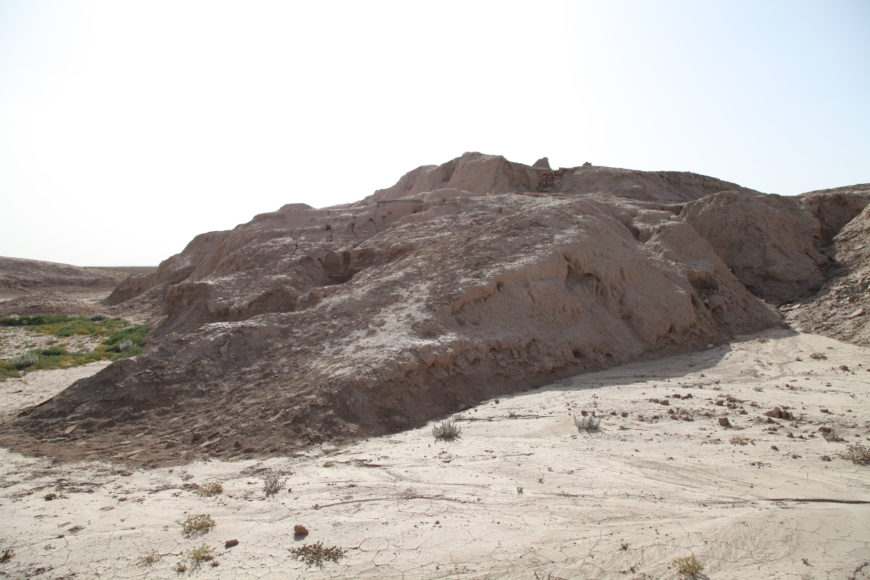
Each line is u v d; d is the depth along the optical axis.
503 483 6.60
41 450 8.53
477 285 13.75
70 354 18.98
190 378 11.16
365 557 5.05
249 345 12.44
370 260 19.73
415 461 7.55
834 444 7.48
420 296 13.94
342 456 7.98
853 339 15.49
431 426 9.62
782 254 20.98
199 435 8.91
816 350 14.61
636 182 32.03
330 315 13.73
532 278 14.54
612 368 13.74
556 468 7.00
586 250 15.96
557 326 14.04
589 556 4.82
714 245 22.03
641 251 17.50
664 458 7.21
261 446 8.40
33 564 5.08
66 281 57.34
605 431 8.52
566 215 17.70
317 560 5.00
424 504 6.10
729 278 18.52
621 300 15.58
